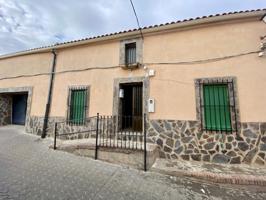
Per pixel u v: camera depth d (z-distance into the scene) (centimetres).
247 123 425
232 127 433
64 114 652
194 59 495
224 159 429
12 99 920
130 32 564
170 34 534
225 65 463
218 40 479
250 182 322
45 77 733
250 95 432
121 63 580
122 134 541
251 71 441
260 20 452
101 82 607
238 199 284
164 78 519
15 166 381
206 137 451
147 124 512
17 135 675
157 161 441
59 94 681
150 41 555
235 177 332
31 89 755
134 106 589
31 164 397
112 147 434
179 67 507
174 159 464
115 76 589
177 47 519
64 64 698
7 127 830
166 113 499
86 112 609
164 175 370
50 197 264
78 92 650
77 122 623
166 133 489
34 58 783
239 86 443
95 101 604
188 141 465
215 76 467
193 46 502
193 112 473
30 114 734
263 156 408
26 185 298
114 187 309
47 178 330
